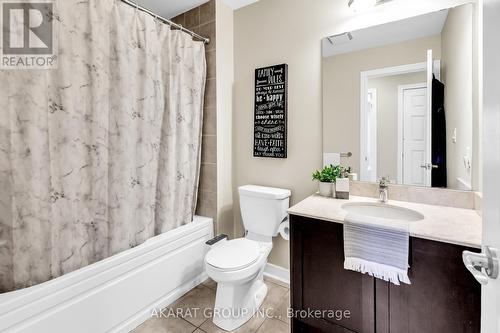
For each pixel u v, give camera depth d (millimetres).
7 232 1158
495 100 570
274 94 2039
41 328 1165
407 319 1137
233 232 2408
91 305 1355
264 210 1911
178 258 1869
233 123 2336
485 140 644
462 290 1015
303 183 1973
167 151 1833
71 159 1338
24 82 1160
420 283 1099
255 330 1567
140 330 1556
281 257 2129
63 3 1281
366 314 1239
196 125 2096
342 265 1289
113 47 1509
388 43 1605
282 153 2021
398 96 1594
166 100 1828
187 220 2061
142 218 1698
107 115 1477
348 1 1722
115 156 1537
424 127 1524
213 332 1549
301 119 1954
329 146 1837
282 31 2006
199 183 2297
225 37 2211
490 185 599
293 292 1448
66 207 1334
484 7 656
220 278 1478
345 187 1646
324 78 1828
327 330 1354
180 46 1911
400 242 1115
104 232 1503
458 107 1407
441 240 1027
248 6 2188
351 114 1745
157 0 2104
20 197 1168
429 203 1503
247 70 2221
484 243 640
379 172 1674
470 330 1009
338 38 1763
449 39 1432
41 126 1196
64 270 1334
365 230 1194
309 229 1371
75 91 1342
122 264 1502
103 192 1480
